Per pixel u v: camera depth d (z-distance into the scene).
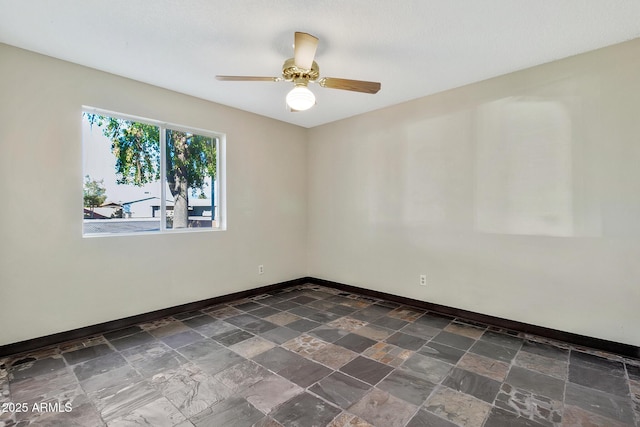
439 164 3.39
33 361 2.30
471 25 2.13
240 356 2.40
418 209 3.58
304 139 4.75
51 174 2.58
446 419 1.69
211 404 1.81
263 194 4.21
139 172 3.15
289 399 1.86
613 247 2.44
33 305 2.50
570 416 1.72
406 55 2.55
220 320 3.18
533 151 2.79
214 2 1.89
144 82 3.07
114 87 2.89
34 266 2.51
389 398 1.88
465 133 3.19
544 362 2.31
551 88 2.68
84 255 2.75
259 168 4.16
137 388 1.97
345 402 1.84
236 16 2.03
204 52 2.50
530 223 2.81
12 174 2.41
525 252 2.85
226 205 3.80
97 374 2.13
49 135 2.56
